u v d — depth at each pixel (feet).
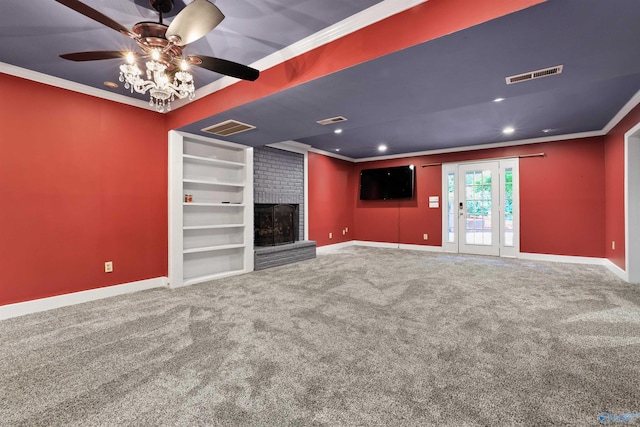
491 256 19.04
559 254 17.15
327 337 7.19
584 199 16.46
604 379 5.40
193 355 6.35
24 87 9.00
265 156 17.10
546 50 5.99
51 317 8.64
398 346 6.72
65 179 9.82
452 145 19.70
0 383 5.40
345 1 6.06
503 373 5.63
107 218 10.80
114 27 5.24
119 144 11.10
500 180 18.95
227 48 7.84
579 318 8.29
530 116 13.33
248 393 5.07
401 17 5.98
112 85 10.14
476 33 5.41
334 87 7.83
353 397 4.95
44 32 7.07
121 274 11.12
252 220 14.87
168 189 12.17
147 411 4.64
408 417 4.47
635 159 12.12
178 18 4.81
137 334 7.41
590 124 14.69
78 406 4.77
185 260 13.00
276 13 6.41
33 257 9.18
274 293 10.91
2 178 8.64
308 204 20.39
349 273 14.17
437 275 13.67
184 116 11.34
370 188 24.11
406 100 8.73
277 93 8.21
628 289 11.19
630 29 5.25
